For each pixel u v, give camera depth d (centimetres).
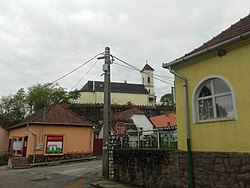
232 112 738
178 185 866
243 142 686
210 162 766
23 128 2462
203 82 820
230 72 739
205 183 772
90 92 5716
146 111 4622
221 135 746
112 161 1270
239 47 721
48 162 2208
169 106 4847
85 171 1588
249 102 681
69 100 4434
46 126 2331
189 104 862
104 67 1357
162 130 1017
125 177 1154
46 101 4125
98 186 1098
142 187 1038
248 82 689
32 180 1302
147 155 1030
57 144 2341
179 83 914
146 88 6844
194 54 820
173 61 905
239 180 682
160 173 953
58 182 1228
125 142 1235
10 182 1239
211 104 804
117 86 6238
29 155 2192
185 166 848
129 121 3497
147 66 7138
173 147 949
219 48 761
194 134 830
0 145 3047
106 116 1320
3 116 3931
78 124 2477
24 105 4134
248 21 823
